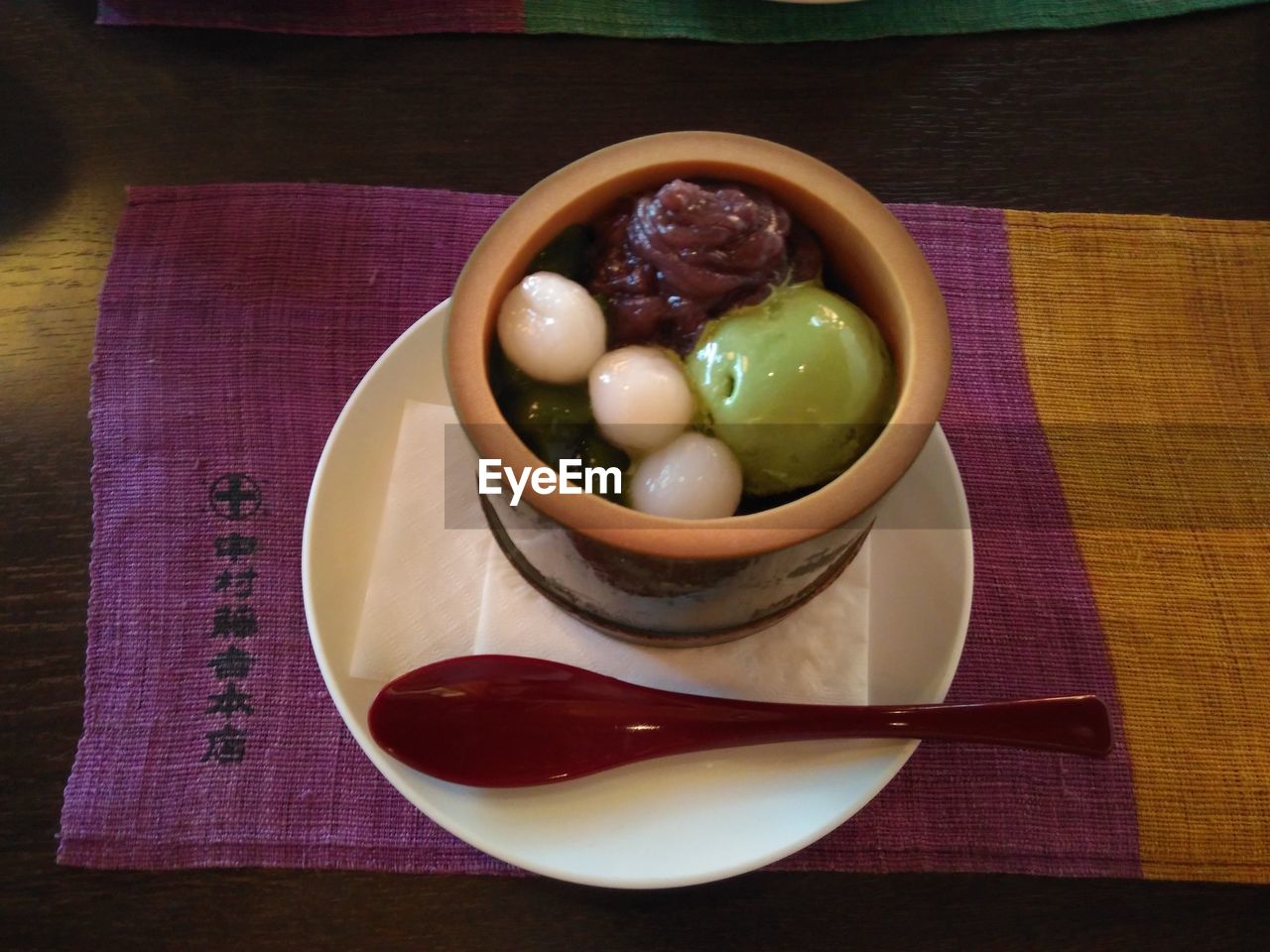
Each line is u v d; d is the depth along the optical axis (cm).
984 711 24
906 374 20
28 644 28
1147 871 26
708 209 21
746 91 36
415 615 26
